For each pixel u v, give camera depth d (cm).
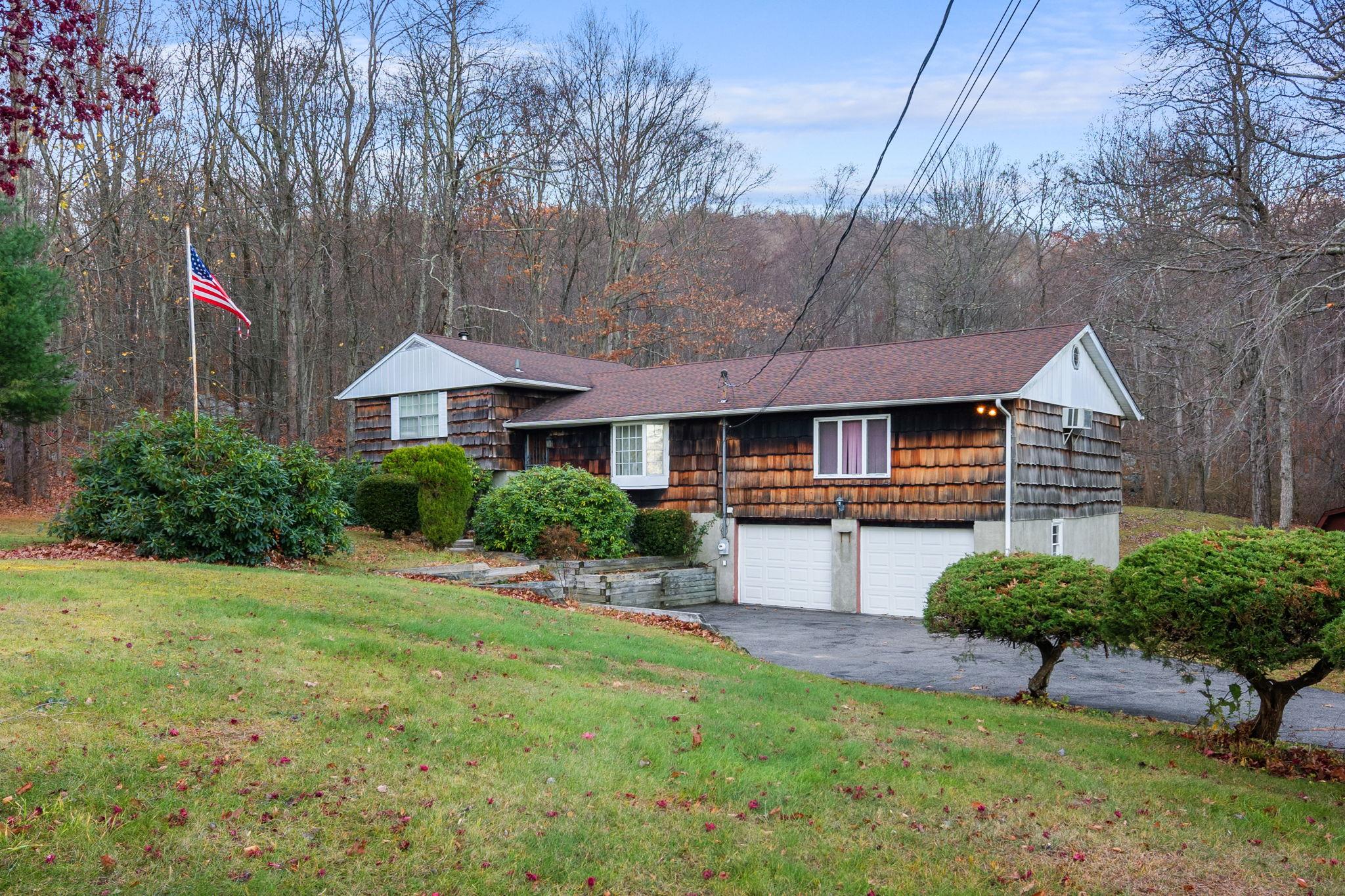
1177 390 2812
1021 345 1902
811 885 460
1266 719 802
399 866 443
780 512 1995
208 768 520
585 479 2030
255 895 407
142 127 2695
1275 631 720
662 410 2122
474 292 3884
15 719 552
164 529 1305
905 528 1834
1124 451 3591
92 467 1366
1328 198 2031
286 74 2972
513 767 579
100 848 427
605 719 704
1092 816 584
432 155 3441
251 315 3328
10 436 2217
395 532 2042
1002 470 1705
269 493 1366
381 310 3609
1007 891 465
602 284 4222
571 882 444
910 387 1809
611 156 3994
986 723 860
